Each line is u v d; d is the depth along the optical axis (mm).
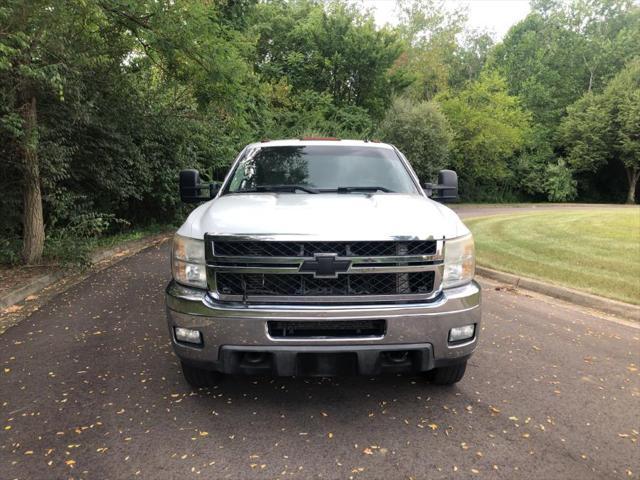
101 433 3068
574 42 50625
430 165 29984
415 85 39500
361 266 2967
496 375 4090
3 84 7180
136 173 12922
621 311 6219
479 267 8852
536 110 46375
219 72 9547
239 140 20250
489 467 2742
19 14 5922
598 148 41406
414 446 2949
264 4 32156
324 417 3299
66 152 8883
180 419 3252
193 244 3137
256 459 2793
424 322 3012
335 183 4414
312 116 28172
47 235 8977
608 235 12648
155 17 7938
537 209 28984
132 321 5539
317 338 2961
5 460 2770
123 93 11367
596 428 3215
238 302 3012
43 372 4051
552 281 7633
